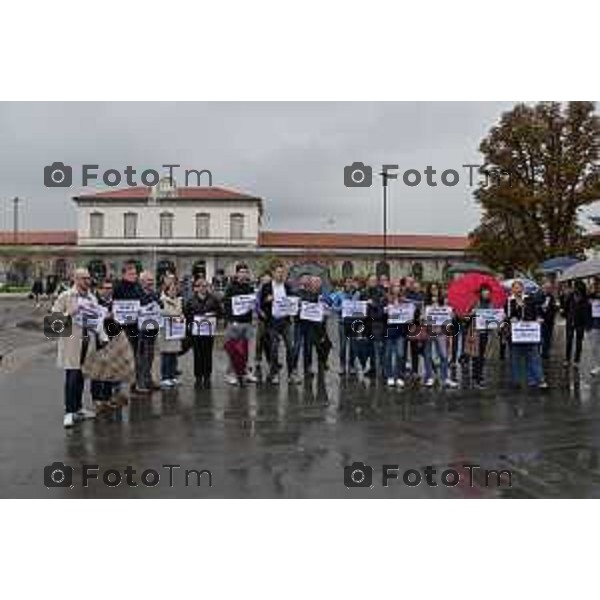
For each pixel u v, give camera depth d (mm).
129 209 74250
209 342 14148
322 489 7469
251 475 7953
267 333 14570
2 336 26578
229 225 74438
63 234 79000
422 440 9641
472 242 48094
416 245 71750
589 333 16688
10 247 71938
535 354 13961
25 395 13125
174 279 13852
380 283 14648
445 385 14031
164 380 13875
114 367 11250
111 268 72188
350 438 9734
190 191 75062
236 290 14078
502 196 45906
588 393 13398
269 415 11242
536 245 46031
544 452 9016
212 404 12141
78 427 10359
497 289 14430
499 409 11812
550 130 47031
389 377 14477
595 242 45781
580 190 46094
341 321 15594
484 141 47812
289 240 75125
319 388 13859
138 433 9984
